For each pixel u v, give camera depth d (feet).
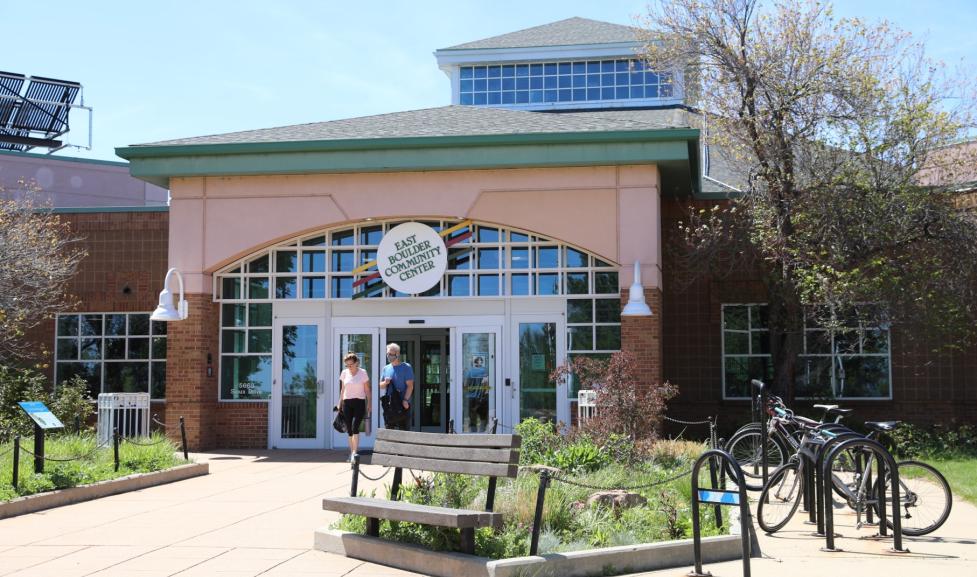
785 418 38.45
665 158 58.03
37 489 37.58
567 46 121.39
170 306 59.77
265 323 63.72
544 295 60.80
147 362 74.69
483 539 26.32
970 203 62.23
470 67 125.49
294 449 62.54
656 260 58.70
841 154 61.87
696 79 66.85
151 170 62.08
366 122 67.77
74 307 74.90
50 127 113.29
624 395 46.73
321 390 62.85
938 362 67.77
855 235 59.93
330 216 61.77
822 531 30.78
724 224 66.74
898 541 28.19
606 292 60.64
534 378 60.75
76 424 63.52
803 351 69.67
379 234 63.16
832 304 58.29
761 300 69.72
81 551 28.40
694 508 25.45
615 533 28.40
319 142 60.54
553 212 59.93
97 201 101.76
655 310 58.29
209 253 62.44
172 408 61.62
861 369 69.15
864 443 28.99
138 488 42.55
